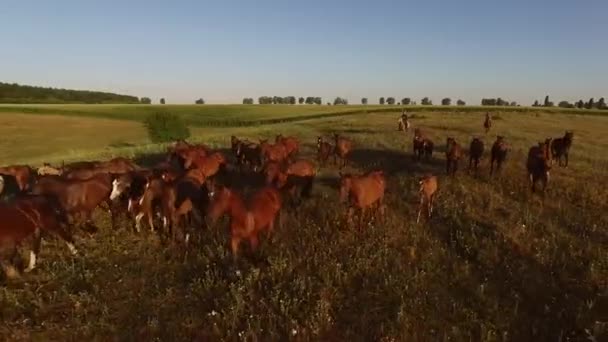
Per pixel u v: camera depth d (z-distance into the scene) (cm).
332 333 926
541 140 3516
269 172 1627
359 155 2742
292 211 1561
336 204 1633
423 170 2323
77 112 8706
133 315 975
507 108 9031
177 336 905
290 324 927
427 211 1614
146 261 1221
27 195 1309
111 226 1450
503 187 1970
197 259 1214
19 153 4412
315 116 7844
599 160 2703
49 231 1178
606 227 1491
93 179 1407
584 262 1230
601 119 6469
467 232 1405
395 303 1033
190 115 8719
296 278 1116
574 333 921
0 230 1045
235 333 913
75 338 895
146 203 1366
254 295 1039
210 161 1858
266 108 10175
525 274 1151
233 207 1139
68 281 1100
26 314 976
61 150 4594
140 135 5900
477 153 2155
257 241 1212
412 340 893
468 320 967
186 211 1332
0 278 1107
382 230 1415
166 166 1792
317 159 2508
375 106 10375
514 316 977
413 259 1230
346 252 1257
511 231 1407
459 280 1130
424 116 5850
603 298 1041
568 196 1850
